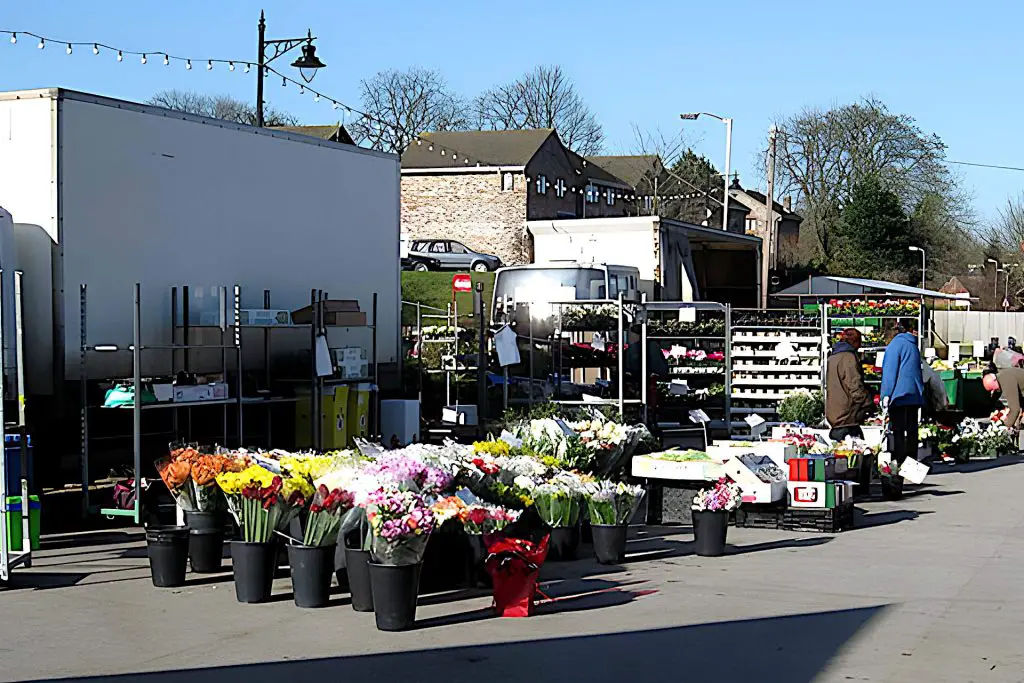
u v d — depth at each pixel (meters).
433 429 15.73
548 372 16.64
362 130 68.56
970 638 6.89
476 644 6.67
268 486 7.54
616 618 7.34
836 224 72.38
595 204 61.62
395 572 6.93
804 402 16.61
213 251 12.12
